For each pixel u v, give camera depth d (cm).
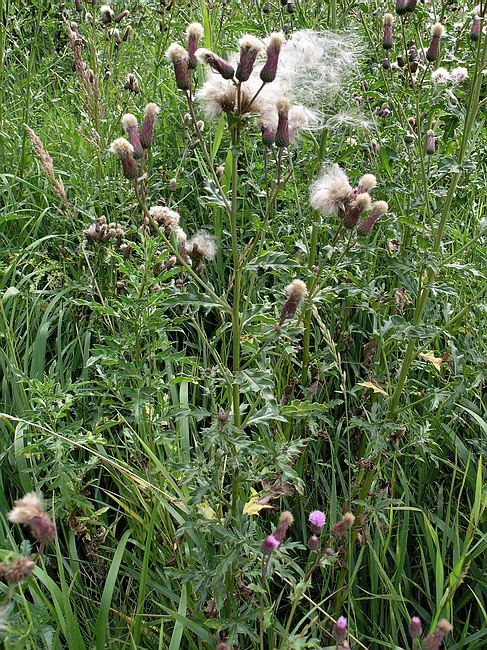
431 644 30
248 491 48
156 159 79
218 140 57
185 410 42
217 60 37
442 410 59
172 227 47
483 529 53
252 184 66
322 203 42
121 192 70
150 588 46
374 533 53
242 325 40
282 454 41
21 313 62
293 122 41
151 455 43
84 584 46
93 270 57
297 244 55
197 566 42
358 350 67
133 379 47
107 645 42
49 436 43
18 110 86
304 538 52
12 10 84
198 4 91
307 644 33
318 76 54
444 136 60
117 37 84
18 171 77
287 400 55
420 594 51
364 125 60
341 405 62
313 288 50
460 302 61
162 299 47
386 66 58
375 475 53
